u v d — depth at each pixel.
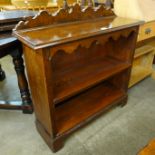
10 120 1.60
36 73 1.08
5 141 1.39
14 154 1.29
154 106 1.75
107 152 1.30
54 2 3.47
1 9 3.19
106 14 1.46
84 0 1.75
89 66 1.52
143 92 1.96
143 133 1.45
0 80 2.18
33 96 1.29
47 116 1.19
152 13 1.68
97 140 1.39
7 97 1.88
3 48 1.25
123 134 1.44
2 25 1.50
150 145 0.77
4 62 2.69
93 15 1.37
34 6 2.83
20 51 1.41
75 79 1.34
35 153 1.29
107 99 1.61
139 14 1.57
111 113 1.66
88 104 1.54
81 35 1.02
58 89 1.22
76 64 1.52
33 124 1.55
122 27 1.23
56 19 1.18
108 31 1.14
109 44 1.64
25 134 1.45
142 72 2.10
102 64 1.56
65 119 1.38
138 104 1.78
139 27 1.47
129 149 1.32
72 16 1.25
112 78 1.75
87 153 1.29
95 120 1.57
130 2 1.59
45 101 1.12
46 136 1.31
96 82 1.32
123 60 1.61
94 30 1.11
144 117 1.62
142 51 1.90
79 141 1.38
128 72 1.60
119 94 1.68
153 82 2.14
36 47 0.86
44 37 0.97
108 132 1.46
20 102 1.70
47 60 0.96
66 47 1.00
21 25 1.07
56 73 1.40
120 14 1.69
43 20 1.13
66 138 1.40
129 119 1.59
